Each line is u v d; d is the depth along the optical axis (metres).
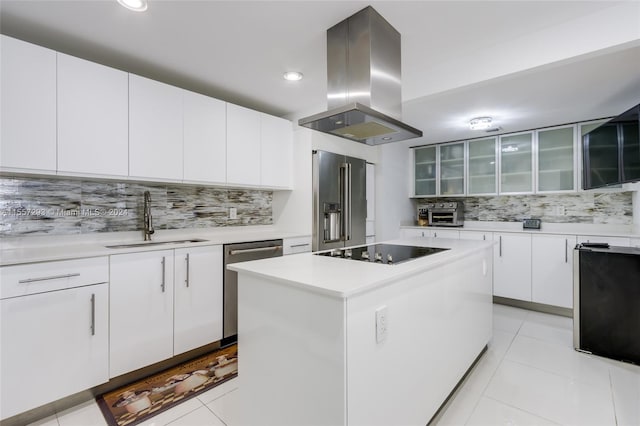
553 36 1.86
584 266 2.47
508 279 3.67
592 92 2.67
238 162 2.85
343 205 3.46
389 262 1.59
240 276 1.52
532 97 2.79
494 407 1.79
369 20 1.70
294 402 1.26
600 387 1.98
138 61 2.29
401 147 4.75
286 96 2.97
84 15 1.73
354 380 1.11
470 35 1.95
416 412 1.49
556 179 3.67
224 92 2.88
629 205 3.49
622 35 1.66
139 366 2.03
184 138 2.48
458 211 4.45
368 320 1.18
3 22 1.79
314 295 1.17
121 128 2.14
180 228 2.84
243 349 1.51
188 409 1.77
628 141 2.47
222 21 1.80
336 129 2.10
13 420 1.60
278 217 3.56
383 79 1.81
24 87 1.76
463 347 2.03
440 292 1.72
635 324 2.28
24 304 1.60
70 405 1.78
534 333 2.87
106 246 2.22
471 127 3.56
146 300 2.06
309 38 1.99
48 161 1.84
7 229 2.00
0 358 1.54
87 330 1.81
